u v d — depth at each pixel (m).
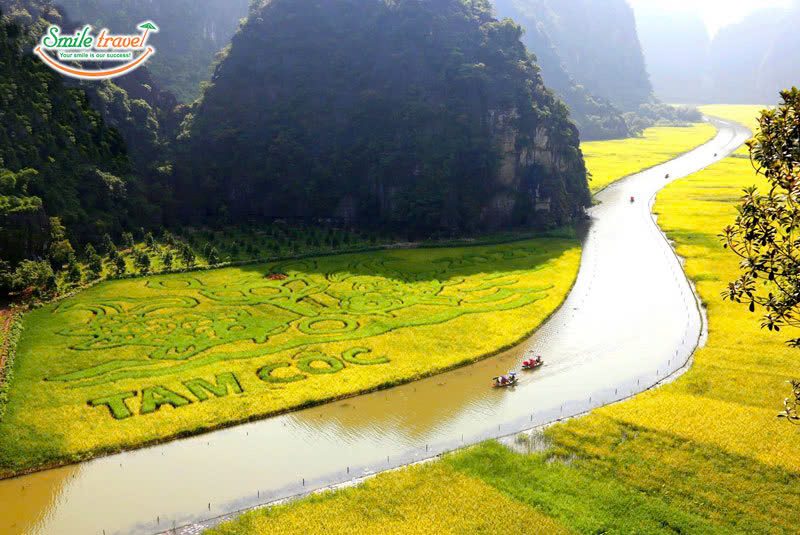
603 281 121.81
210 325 92.44
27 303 98.00
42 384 72.25
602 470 56.28
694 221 170.12
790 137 34.75
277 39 190.12
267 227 161.38
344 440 63.69
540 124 164.38
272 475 57.50
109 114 180.00
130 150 177.75
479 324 94.81
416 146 158.38
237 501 53.62
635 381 77.38
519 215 165.00
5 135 120.88
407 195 155.12
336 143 170.88
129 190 152.25
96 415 66.19
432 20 177.25
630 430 62.88
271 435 64.56
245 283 113.81
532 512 50.22
